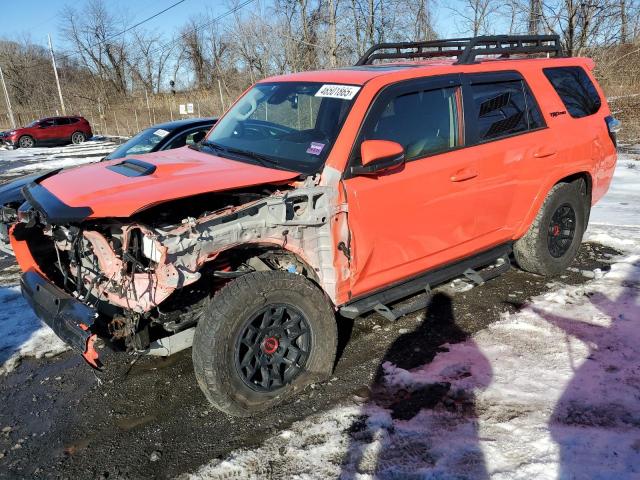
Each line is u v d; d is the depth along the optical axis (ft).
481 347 12.94
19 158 70.13
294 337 10.94
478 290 16.17
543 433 9.85
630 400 10.71
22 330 14.99
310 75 14.01
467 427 10.13
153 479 9.32
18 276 19.51
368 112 11.65
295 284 10.64
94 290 11.27
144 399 11.68
